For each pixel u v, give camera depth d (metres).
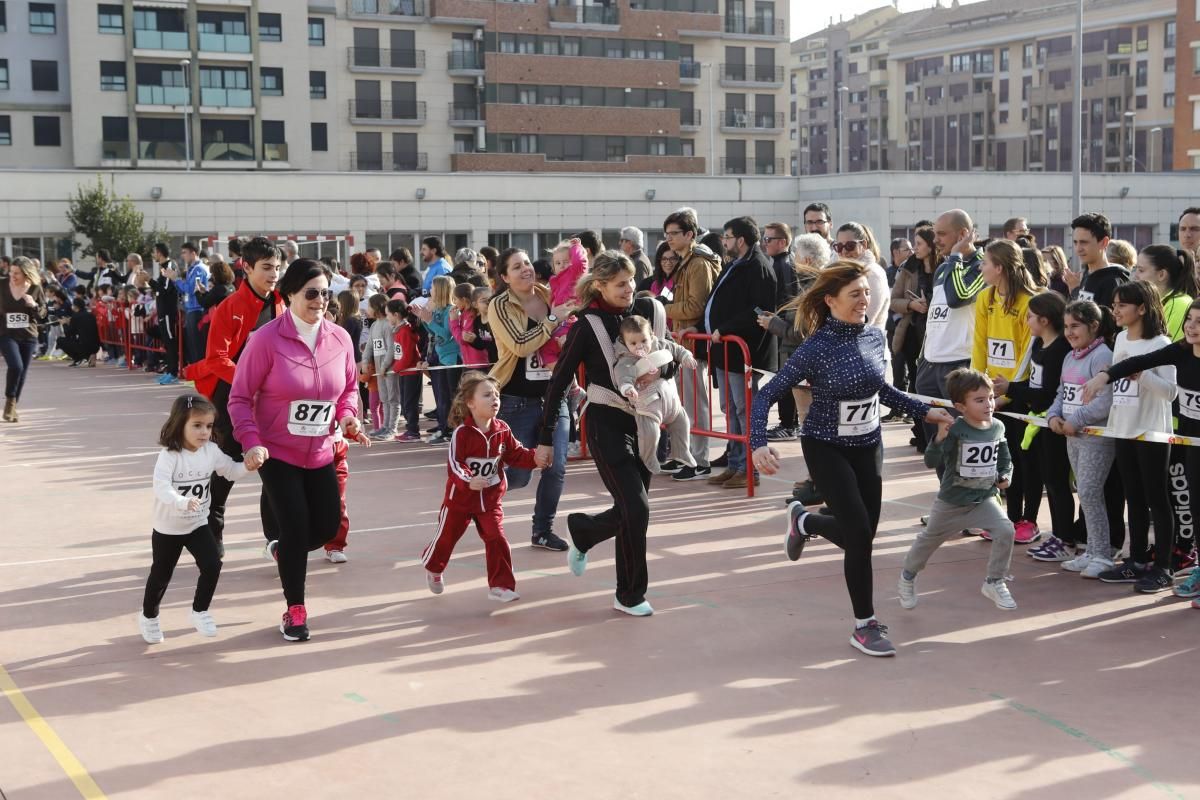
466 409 6.50
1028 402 7.50
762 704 5.05
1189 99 67.31
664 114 67.50
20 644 5.98
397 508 9.30
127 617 6.46
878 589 6.80
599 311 6.36
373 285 16.12
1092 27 86.25
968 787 4.24
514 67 64.06
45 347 26.30
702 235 11.65
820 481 5.76
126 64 56.34
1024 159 91.50
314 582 7.12
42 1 55.84
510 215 46.22
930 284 12.45
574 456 11.27
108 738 4.73
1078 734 4.71
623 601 6.38
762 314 9.45
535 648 5.84
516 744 4.65
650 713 4.96
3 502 9.85
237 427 5.88
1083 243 7.85
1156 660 5.57
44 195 41.94
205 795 4.21
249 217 43.12
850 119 106.69
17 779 4.35
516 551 7.81
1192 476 6.40
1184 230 8.30
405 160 63.22
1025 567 7.22
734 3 70.31
